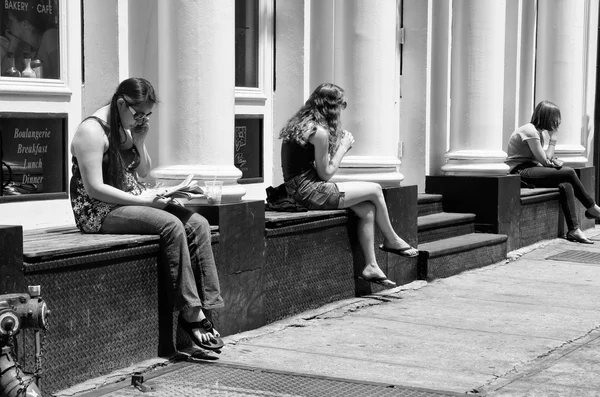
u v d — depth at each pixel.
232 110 9.16
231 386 7.12
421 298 10.93
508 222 14.30
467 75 14.27
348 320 9.67
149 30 9.31
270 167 12.03
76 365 6.96
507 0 16.42
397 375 7.66
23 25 8.74
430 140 14.54
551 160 16.02
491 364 8.08
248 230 8.91
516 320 9.87
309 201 10.23
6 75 8.60
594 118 19.17
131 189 7.95
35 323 5.51
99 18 9.31
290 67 12.05
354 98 11.46
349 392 7.07
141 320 7.58
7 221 8.52
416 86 14.24
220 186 8.64
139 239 7.48
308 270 9.97
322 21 12.14
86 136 7.58
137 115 7.75
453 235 13.53
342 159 11.41
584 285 11.97
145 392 6.88
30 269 6.46
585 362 8.19
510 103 16.56
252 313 9.07
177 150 8.88
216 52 8.90
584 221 17.45
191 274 7.73
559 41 17.16
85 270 6.99
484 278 12.35
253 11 11.71
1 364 5.42
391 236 10.88
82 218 7.80
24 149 8.73
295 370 7.71
